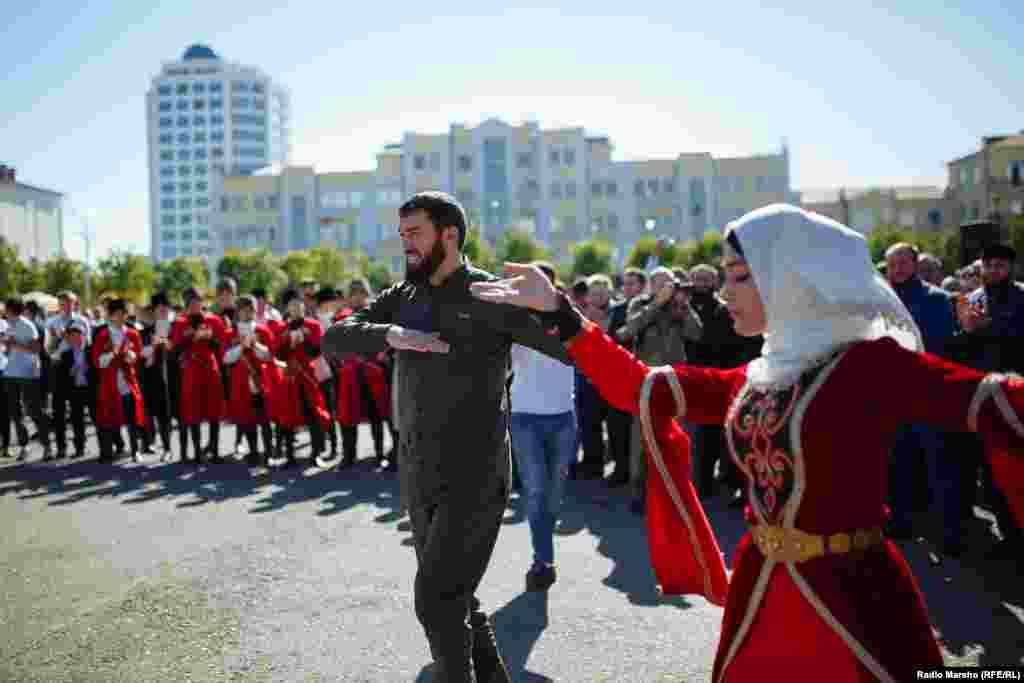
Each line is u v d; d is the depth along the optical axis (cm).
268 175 10588
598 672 396
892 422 205
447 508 311
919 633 205
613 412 880
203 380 1045
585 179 10081
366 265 8406
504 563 588
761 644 215
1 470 1022
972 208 7594
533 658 414
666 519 252
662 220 9969
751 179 9831
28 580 559
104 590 533
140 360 1114
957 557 573
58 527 716
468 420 313
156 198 19988
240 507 787
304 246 10438
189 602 505
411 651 424
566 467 552
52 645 439
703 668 400
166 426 1112
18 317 1108
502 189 10081
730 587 228
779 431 211
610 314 980
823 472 204
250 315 1047
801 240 215
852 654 200
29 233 10319
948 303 647
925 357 203
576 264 6988
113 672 404
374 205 10331
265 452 1036
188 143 19962
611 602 500
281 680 392
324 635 448
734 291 225
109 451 1079
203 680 393
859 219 8706
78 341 1127
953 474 574
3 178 9944
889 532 627
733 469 788
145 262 6069
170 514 761
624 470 885
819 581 205
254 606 496
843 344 212
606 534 670
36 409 1103
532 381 536
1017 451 184
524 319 309
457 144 10131
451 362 314
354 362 993
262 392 1036
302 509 773
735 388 235
